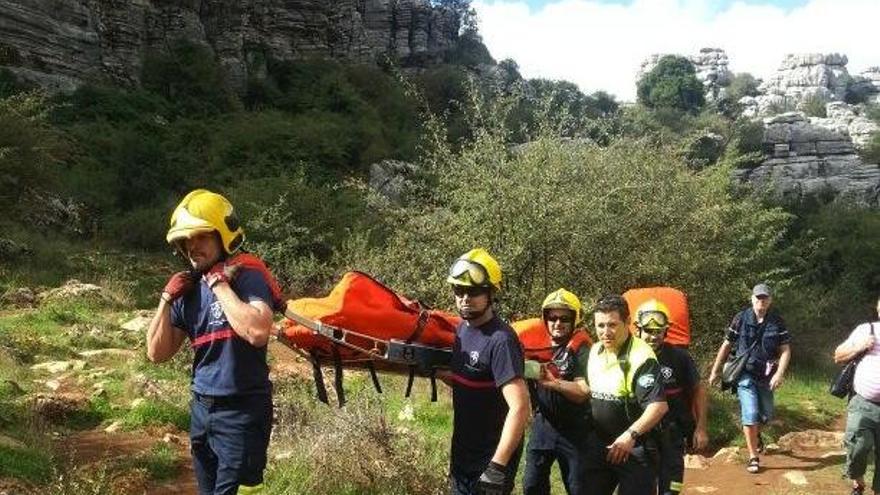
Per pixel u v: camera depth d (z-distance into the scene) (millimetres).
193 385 3650
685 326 6090
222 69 39156
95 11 34438
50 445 6477
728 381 8594
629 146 12484
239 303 3418
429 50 55250
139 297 14898
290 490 5801
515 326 5117
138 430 7473
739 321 8641
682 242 12289
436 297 10008
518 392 3918
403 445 6531
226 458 3496
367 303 4082
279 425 7180
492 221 9891
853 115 86500
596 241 10336
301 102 41062
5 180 18203
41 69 31172
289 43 45594
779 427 11094
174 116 34406
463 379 4090
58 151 22203
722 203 14375
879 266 27344
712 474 8250
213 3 41281
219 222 3539
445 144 11055
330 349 4051
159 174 26750
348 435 6211
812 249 25062
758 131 53375
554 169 10148
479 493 3900
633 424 4684
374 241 15625
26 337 10141
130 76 35312
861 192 49125
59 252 17250
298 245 18156
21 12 30484
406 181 11867
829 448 9516
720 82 120125
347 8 48438
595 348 4938
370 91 44031
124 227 22172
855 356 6797
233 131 32656
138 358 9750
